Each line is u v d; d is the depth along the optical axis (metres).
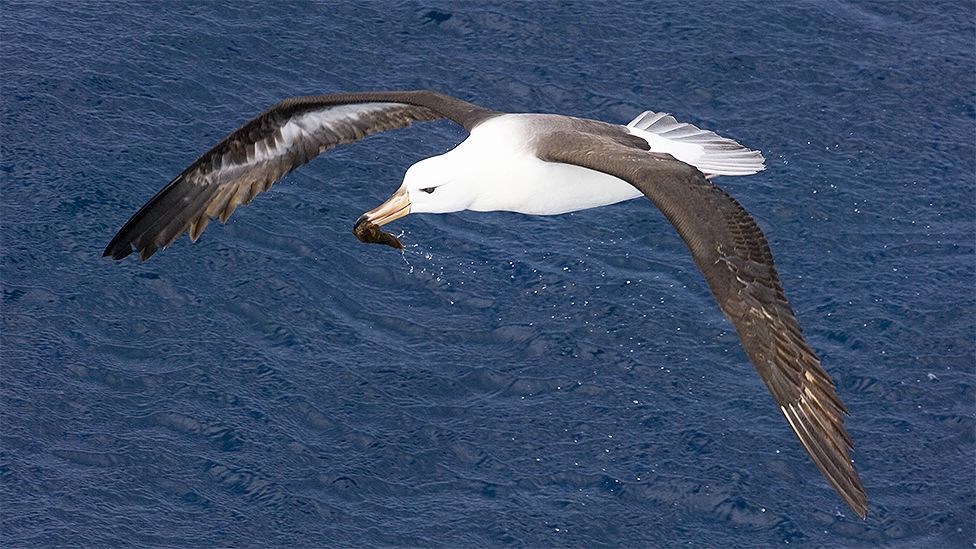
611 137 15.91
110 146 26.05
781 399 13.41
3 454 21.42
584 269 24.59
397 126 17.22
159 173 25.70
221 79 27.67
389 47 28.67
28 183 25.22
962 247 25.38
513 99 27.77
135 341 23.17
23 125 26.17
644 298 24.22
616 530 21.23
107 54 27.77
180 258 24.30
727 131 27.19
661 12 29.61
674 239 25.23
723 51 28.80
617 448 22.19
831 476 13.27
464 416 22.50
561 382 23.02
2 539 20.27
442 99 16.92
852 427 22.66
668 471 21.95
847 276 24.75
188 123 26.70
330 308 23.86
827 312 24.12
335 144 17.08
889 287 24.59
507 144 15.73
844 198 26.06
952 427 22.73
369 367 23.05
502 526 21.12
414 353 23.31
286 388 22.67
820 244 25.23
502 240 25.06
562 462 22.02
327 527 20.98
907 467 22.20
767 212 25.70
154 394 22.47
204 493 21.31
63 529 20.53
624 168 14.55
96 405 22.25
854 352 23.61
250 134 16.67
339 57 28.38
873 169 26.69
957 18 30.08
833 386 13.45
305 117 16.80
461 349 23.42
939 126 27.66
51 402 22.20
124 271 24.05
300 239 24.78
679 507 21.59
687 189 14.15
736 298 13.55
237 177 16.91
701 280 24.64
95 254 24.25
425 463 21.92
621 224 25.47
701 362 23.42
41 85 26.95
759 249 13.73
